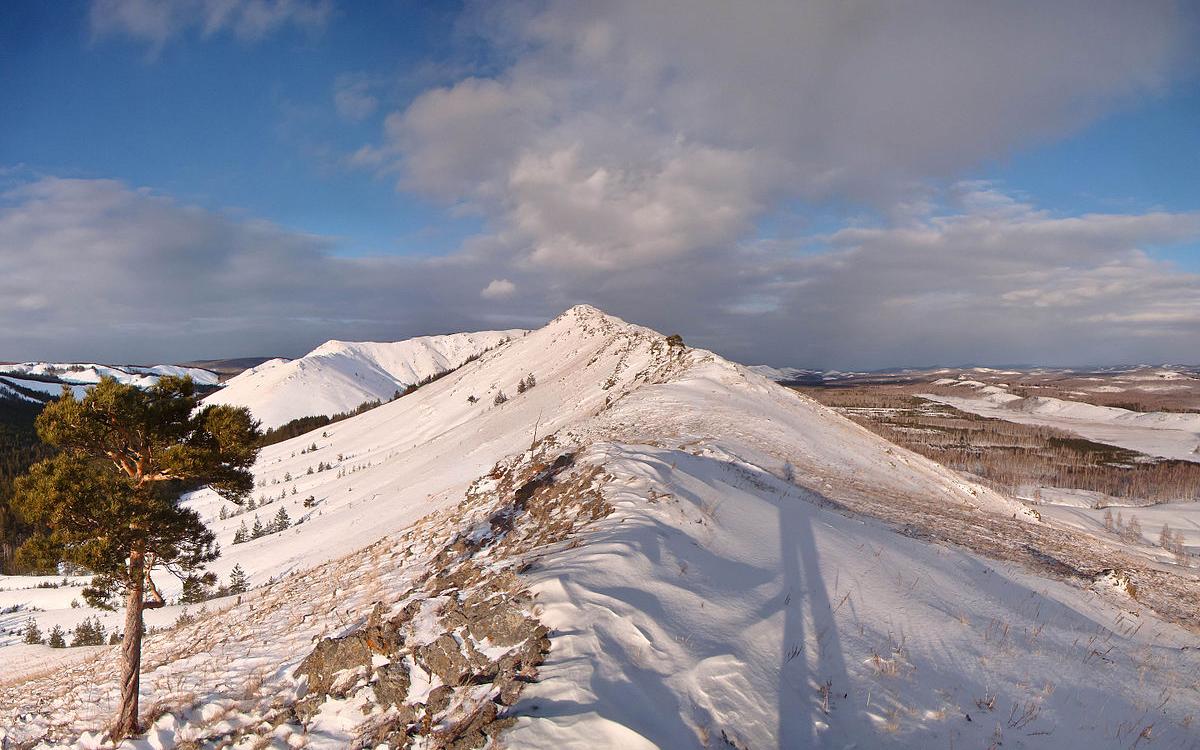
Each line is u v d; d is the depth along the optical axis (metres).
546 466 20.05
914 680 7.85
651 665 6.88
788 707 6.77
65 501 11.58
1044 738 7.14
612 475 14.72
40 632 55.88
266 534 81.06
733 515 13.05
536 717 5.94
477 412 126.75
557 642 7.14
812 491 22.78
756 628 8.23
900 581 11.30
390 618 9.30
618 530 10.80
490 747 5.75
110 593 12.52
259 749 8.08
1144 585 18.84
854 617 9.30
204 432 13.56
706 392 41.12
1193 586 21.11
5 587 81.06
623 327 133.38
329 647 9.41
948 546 16.94
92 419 12.35
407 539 20.94
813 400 52.97
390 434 151.25
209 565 67.31
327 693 8.62
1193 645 12.71
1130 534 67.50
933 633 9.38
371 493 82.00
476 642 7.86
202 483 14.17
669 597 8.41
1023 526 27.88
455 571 12.75
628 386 59.53
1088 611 13.67
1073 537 30.38
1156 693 9.22
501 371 151.50
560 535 12.30
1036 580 15.24
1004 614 11.25
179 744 9.27
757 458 26.31
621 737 5.55
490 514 18.00
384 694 8.02
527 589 8.33
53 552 11.73
